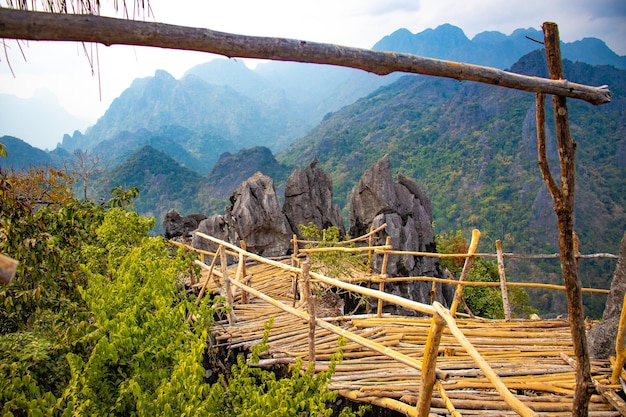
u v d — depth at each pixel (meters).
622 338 3.45
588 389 2.48
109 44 1.23
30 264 3.60
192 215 13.36
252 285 8.24
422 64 1.74
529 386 3.70
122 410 2.70
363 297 7.54
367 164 94.88
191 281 7.47
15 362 2.91
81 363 2.67
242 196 12.10
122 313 3.18
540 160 2.31
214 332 5.37
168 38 1.28
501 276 5.78
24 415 2.48
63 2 1.45
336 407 4.03
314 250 7.02
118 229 6.01
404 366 4.28
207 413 2.40
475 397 3.55
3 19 1.08
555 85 2.08
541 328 5.24
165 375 2.93
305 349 4.79
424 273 12.27
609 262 58.34
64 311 3.75
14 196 3.69
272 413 2.44
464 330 5.12
